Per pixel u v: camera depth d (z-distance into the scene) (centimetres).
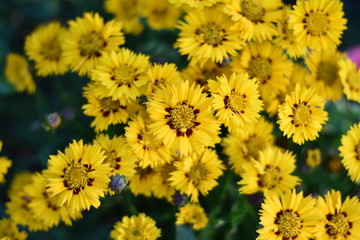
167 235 80
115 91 76
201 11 79
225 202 83
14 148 101
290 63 80
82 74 79
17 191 83
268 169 78
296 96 78
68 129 84
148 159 76
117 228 77
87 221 86
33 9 103
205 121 74
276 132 81
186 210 78
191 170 78
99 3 93
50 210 79
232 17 77
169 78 77
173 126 74
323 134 88
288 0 106
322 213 76
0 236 79
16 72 89
